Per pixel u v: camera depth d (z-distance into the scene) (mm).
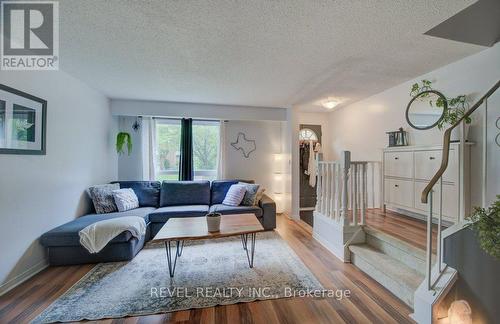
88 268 2391
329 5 1572
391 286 1945
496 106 2264
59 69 2639
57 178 2615
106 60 2424
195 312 1711
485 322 1589
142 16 1686
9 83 1990
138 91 3525
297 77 2953
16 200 2061
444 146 1689
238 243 3086
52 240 2369
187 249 2896
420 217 3139
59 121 2646
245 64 2539
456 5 1582
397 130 3414
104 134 3758
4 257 1948
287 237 3328
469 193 2441
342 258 2555
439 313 1544
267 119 4570
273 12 1646
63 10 1608
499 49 2219
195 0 1520
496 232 1347
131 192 3617
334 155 5133
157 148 4375
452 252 1665
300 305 1786
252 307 1767
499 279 1580
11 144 1998
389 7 1595
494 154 2287
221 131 4516
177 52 2254
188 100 4055
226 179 4641
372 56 2387
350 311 1714
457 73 2578
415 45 2184
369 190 3992
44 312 1696
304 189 5391
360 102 4227
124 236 2523
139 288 2016
